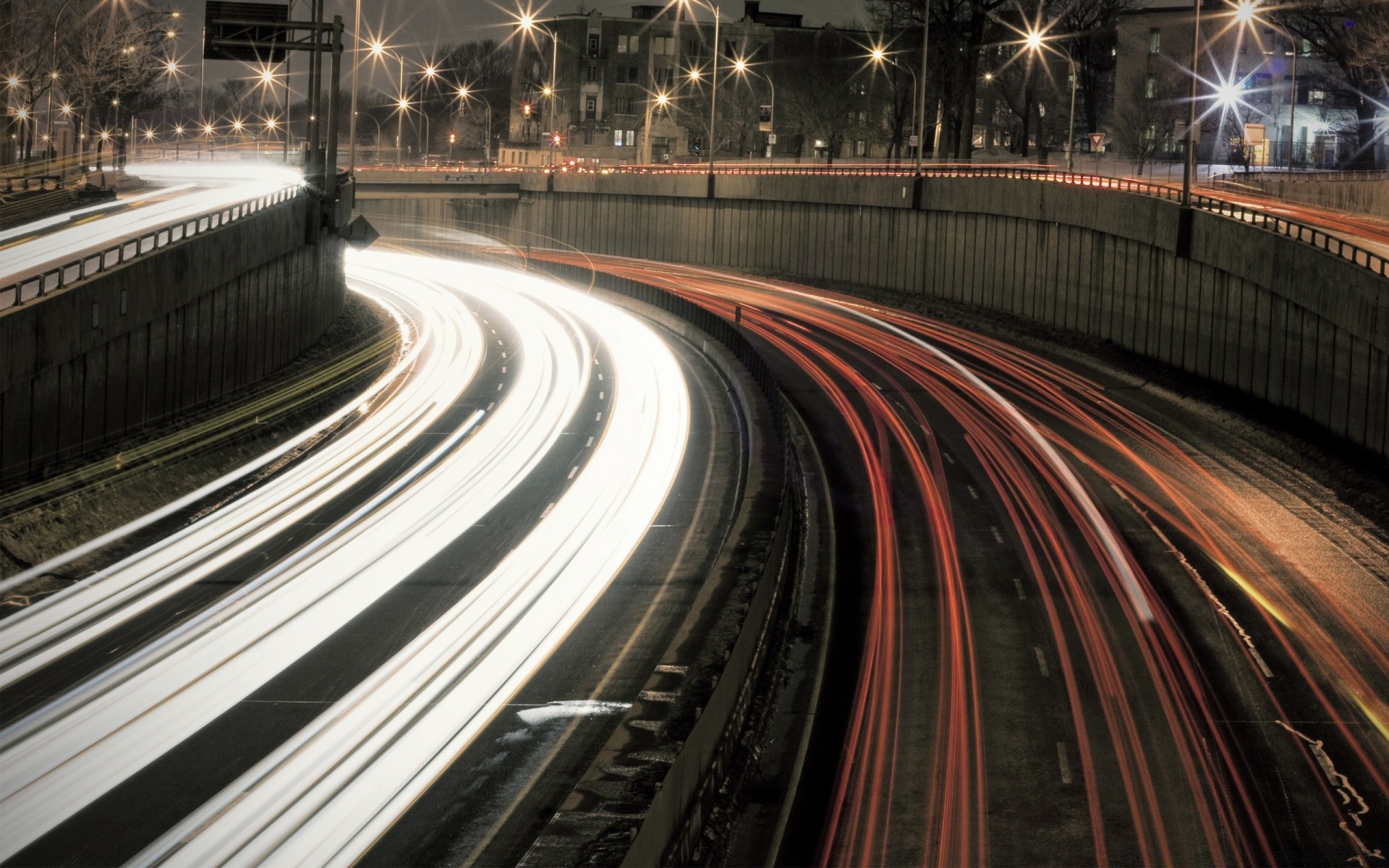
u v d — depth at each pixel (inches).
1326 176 3240.7
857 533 1545.3
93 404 1517.0
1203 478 1785.2
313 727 905.5
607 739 892.6
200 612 1154.7
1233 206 2187.5
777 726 1009.5
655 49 6673.2
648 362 2659.9
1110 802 891.4
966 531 1549.0
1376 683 1111.6
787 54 6412.4
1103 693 1083.3
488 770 840.9
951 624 1245.1
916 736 995.3
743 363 2433.6
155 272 1637.6
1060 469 1836.9
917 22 4466.0
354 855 730.2
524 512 1526.8
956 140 4429.1
